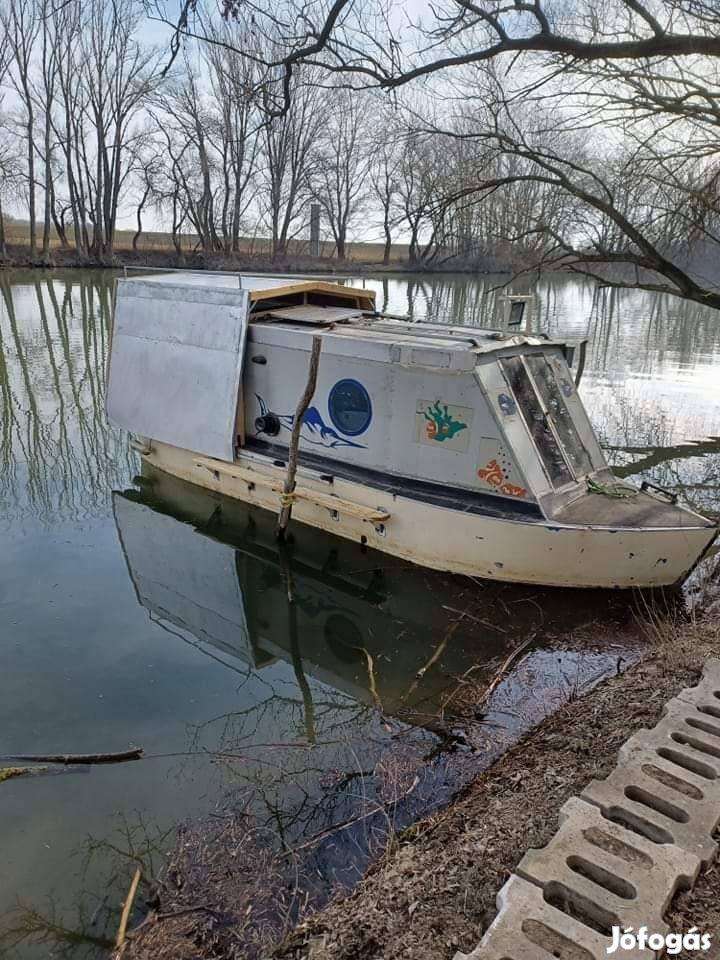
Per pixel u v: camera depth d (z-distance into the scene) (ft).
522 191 57.77
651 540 23.40
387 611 25.80
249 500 32.27
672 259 39.96
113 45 131.44
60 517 33.04
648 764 13.33
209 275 38.06
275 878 13.74
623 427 45.09
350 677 22.22
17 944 12.74
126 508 34.35
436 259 157.38
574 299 116.47
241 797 16.28
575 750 15.53
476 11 19.47
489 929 10.07
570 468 26.68
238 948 12.17
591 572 24.09
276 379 31.19
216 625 25.45
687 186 33.63
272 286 33.17
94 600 26.12
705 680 16.07
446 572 26.18
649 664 18.83
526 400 26.02
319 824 15.25
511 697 19.58
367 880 13.07
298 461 30.63
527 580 24.81
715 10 22.94
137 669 22.09
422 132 35.29
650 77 27.96
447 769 16.62
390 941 10.98
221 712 20.07
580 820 11.99
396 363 26.14
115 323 37.24
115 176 143.02
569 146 41.63
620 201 38.01
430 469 26.71
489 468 25.09
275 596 27.91
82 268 140.26
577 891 10.60
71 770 17.26
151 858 14.55
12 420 45.24
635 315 95.14
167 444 35.22
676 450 41.39
